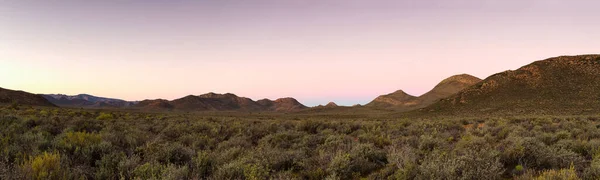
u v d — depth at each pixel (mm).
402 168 6512
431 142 9688
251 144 11625
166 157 7293
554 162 6785
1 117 14375
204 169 6578
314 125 17766
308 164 7543
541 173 6141
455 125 19078
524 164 7066
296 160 7723
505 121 23500
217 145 10594
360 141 11617
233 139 11258
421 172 5812
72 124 14516
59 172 5359
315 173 6691
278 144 10680
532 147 7457
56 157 6008
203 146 10672
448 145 9617
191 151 7926
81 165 6395
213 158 7297
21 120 14758
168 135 13547
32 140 8367
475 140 9023
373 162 7875
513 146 7867
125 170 6102
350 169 6902
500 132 13656
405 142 10609
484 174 5512
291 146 10562
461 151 7828
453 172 5430
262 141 11711
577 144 8648
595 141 8852
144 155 7469
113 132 11414
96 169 6250
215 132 13867
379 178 6477
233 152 8172
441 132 15406
